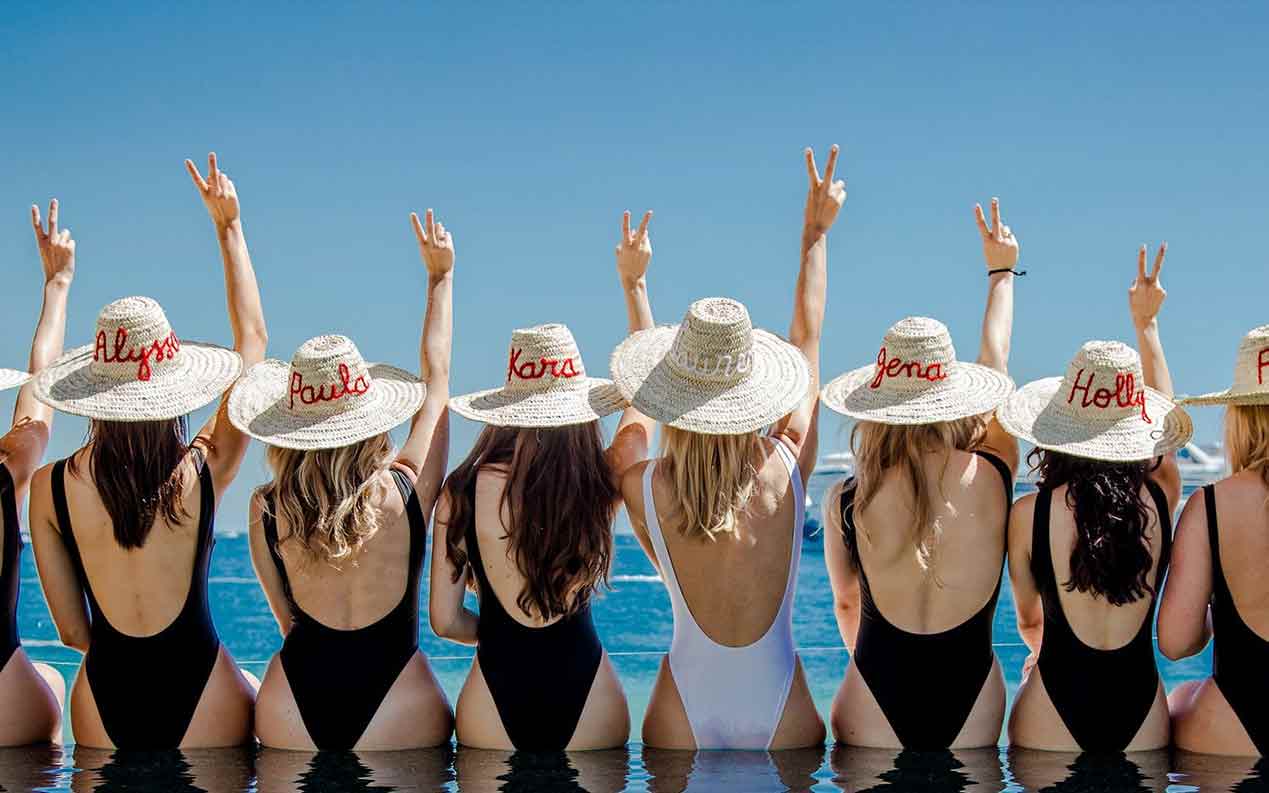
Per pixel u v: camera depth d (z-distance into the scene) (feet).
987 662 15.26
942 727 15.05
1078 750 14.80
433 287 16.98
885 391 15.11
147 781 13.24
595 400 15.61
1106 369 14.92
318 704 15.14
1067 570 14.75
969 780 13.14
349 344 15.55
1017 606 16.02
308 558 15.06
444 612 15.62
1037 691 15.10
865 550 15.20
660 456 15.39
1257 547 14.47
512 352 15.69
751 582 15.25
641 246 17.72
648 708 15.67
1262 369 14.79
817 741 15.51
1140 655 14.97
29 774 13.66
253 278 17.35
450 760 14.46
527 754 14.84
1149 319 17.08
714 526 14.93
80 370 15.70
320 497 15.01
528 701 15.15
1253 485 14.60
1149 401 15.85
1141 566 14.56
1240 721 14.53
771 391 15.17
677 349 15.26
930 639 15.07
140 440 15.15
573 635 15.42
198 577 15.65
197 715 15.46
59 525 15.47
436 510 15.71
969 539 14.94
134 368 15.39
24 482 15.98
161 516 15.28
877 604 15.28
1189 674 28.32
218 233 17.26
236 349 16.98
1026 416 15.43
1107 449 14.61
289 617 15.69
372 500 15.20
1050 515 14.87
